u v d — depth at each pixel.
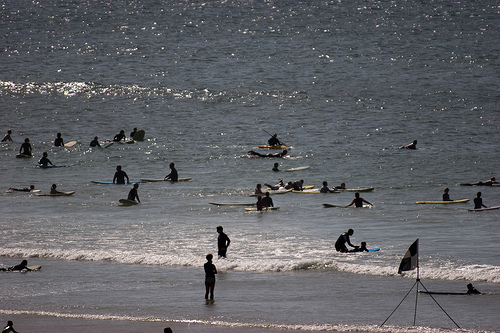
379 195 130.88
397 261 78.62
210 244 91.06
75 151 178.25
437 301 62.62
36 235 98.31
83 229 102.62
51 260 84.19
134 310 62.16
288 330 55.78
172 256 83.38
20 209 120.38
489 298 62.94
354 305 62.25
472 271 71.44
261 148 179.62
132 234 98.56
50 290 69.69
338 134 194.50
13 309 63.22
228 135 196.12
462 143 181.75
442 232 96.94
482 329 54.28
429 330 54.22
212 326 57.12
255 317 59.28
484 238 91.56
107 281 73.12
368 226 102.81
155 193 135.00
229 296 66.38
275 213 115.62
